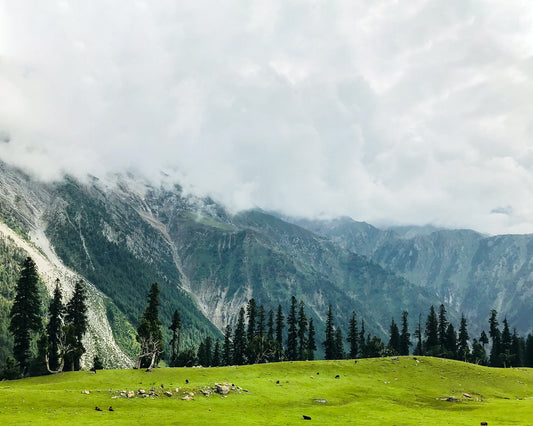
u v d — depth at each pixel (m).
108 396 61.06
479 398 78.88
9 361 100.56
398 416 57.28
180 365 138.00
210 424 48.03
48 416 48.47
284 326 160.50
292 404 65.12
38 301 106.00
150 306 109.56
